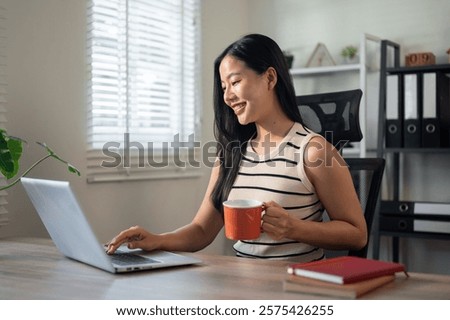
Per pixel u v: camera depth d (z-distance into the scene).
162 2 2.78
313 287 0.99
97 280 1.12
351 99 1.76
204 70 3.06
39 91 2.08
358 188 1.67
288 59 3.27
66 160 2.21
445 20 2.98
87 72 2.30
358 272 1.01
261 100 1.56
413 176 3.10
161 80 2.78
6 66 1.95
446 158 3.01
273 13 3.43
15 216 2.00
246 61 1.55
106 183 2.42
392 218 2.79
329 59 3.16
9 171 1.50
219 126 1.72
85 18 2.29
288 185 1.56
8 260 1.34
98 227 2.38
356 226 1.48
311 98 1.85
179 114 2.90
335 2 3.25
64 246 1.34
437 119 2.72
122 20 2.51
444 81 2.83
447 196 3.01
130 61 2.58
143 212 2.63
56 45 2.16
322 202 1.56
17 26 1.99
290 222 1.33
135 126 2.62
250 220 1.22
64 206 1.18
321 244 1.41
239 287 1.05
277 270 1.21
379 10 3.14
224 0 3.24
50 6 2.13
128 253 1.41
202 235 1.67
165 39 2.80
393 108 2.82
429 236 2.70
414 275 1.13
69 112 2.22
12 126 1.97
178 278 1.14
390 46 3.01
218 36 3.19
